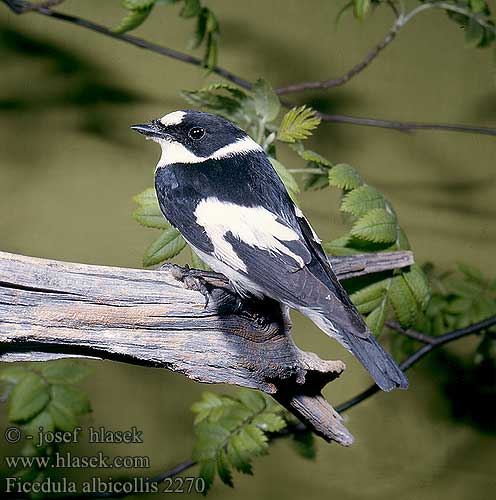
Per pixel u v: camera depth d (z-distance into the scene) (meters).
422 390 9.60
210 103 5.79
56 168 9.52
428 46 9.61
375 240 5.49
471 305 7.68
